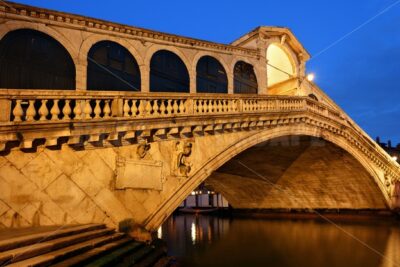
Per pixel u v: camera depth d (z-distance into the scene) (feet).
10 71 36.27
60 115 31.68
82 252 21.97
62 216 27.17
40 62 38.47
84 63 41.81
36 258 18.04
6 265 16.25
